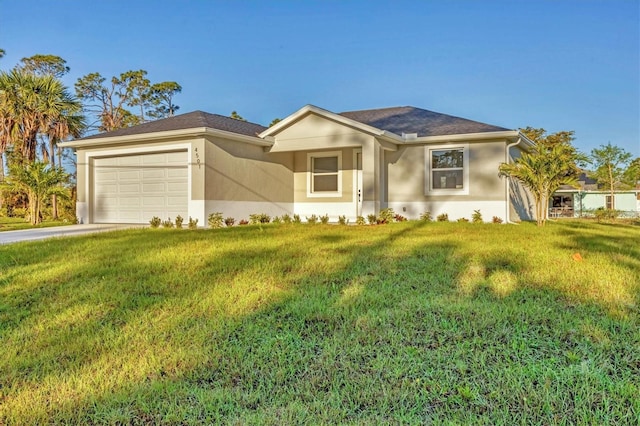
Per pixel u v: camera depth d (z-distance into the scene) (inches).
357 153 581.0
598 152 1181.7
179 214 496.4
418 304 154.2
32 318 154.3
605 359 109.5
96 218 563.8
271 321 144.6
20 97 799.1
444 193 527.8
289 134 543.8
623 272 194.1
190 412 91.9
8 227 525.0
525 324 133.0
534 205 731.4
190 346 126.3
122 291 182.5
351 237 333.4
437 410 89.5
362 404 93.1
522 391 95.0
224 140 493.4
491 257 232.5
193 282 193.2
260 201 549.3
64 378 109.2
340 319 143.8
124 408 94.8
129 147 522.9
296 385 102.8
